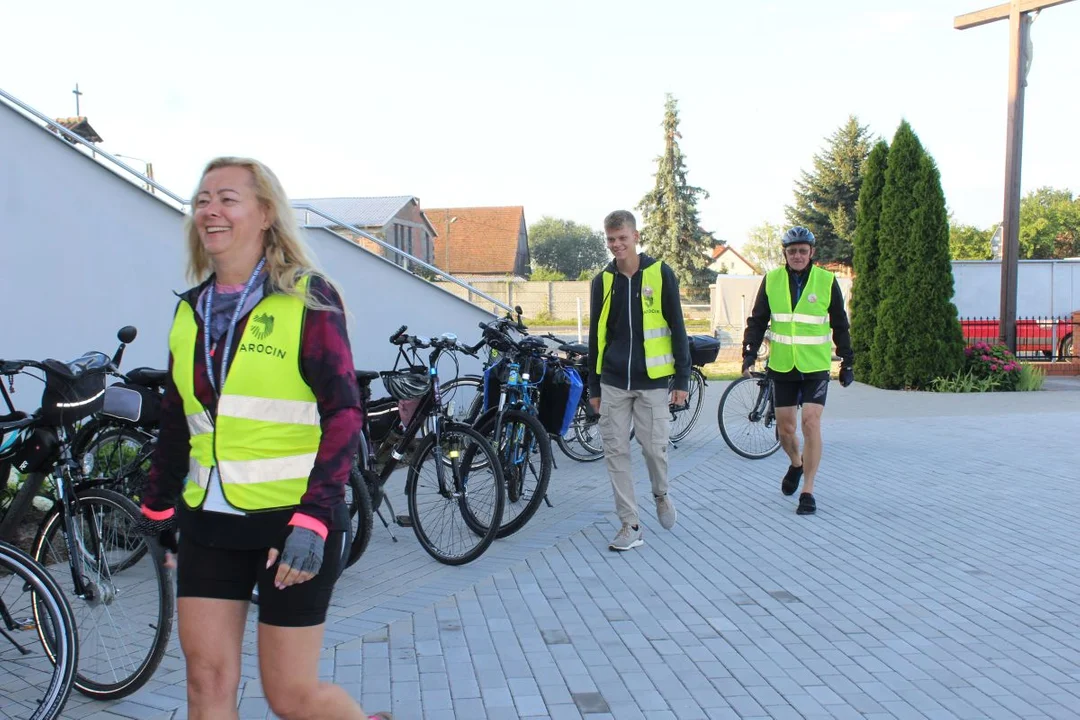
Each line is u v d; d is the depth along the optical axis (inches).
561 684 148.9
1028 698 142.3
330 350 94.2
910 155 595.8
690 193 2234.3
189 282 107.7
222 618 95.7
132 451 206.1
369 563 220.1
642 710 139.3
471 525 219.8
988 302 768.3
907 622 176.2
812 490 271.9
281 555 89.8
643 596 192.7
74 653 130.5
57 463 151.9
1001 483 304.8
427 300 411.8
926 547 229.1
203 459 96.0
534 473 246.7
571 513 268.8
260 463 94.1
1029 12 636.7
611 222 222.7
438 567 216.5
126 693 142.1
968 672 152.6
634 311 224.7
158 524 106.0
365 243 587.8
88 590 144.8
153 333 295.6
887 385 607.8
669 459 359.6
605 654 161.5
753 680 150.0
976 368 609.6
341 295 98.8
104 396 157.6
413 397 224.4
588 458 357.1
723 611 183.3
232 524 94.3
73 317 271.3
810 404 264.7
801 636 169.5
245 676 151.7
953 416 470.6
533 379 254.7
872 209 624.1
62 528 151.1
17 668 145.1
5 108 252.7
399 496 295.3
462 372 422.9
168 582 140.6
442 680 150.4
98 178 277.9
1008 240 647.1
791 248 265.4
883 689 146.1
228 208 96.1
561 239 3415.4
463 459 221.0
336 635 170.6
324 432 93.3
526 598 191.9
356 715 99.9
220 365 95.4
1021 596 191.3
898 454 360.8
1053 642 165.6
